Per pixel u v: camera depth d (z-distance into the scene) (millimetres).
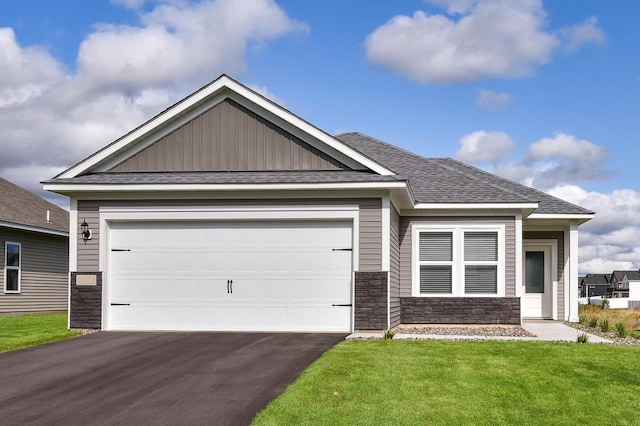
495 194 17578
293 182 14242
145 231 15031
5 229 23641
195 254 14914
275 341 12898
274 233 14789
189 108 15438
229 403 8109
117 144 15430
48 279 26516
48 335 13758
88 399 8453
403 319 17359
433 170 20109
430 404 8109
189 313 14836
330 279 14641
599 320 19828
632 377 9797
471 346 12273
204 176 15094
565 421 7648
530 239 20922
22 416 7703
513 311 17156
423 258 17594
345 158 15141
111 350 12031
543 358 11094
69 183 14703
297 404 7930
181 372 9945
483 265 17406
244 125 15430
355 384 8930
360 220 14570
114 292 15008
